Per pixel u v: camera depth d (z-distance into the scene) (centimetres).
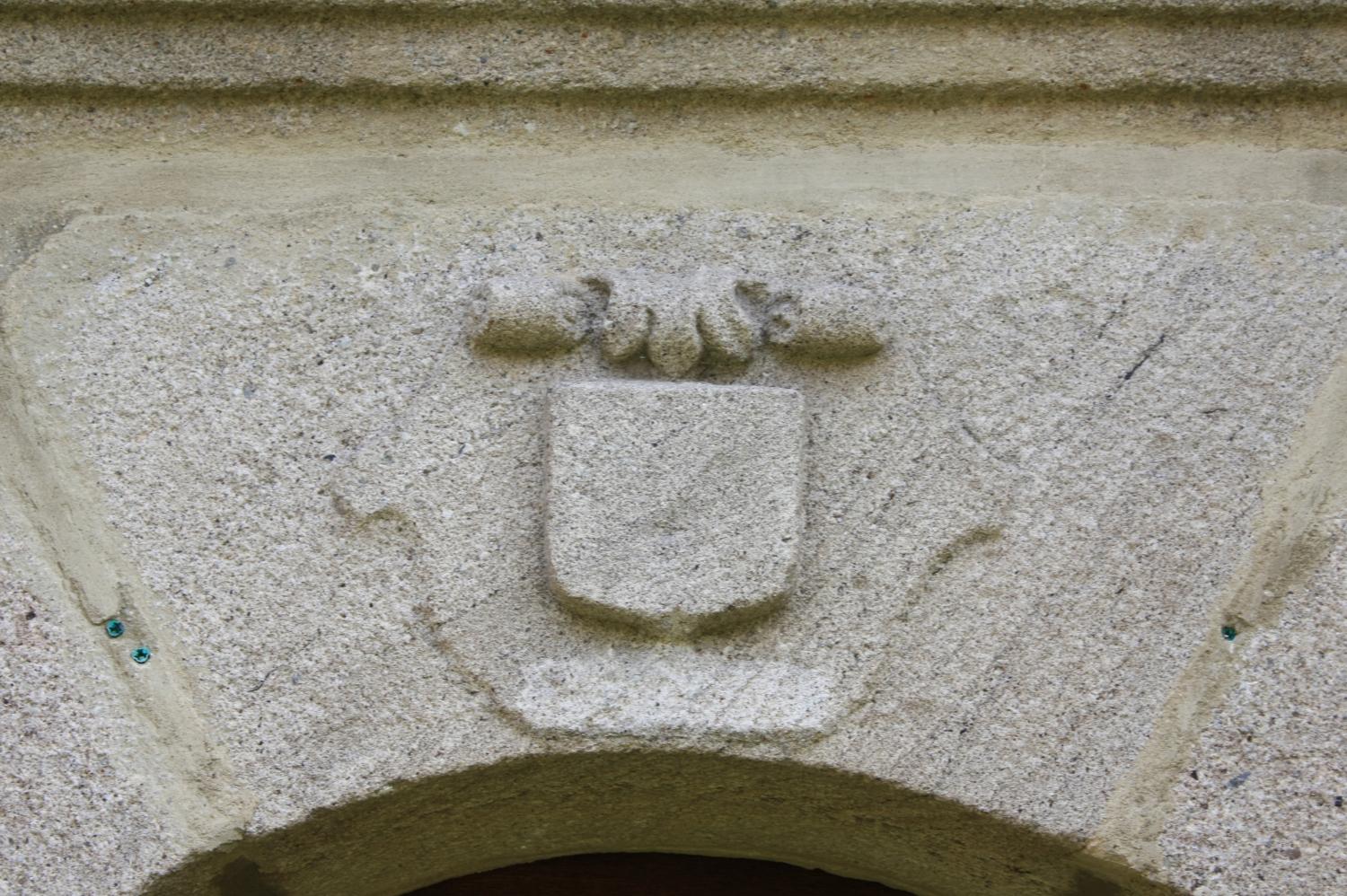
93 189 209
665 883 221
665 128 214
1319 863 184
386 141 213
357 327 202
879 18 211
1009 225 208
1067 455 198
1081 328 203
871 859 210
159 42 211
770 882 221
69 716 187
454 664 190
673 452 192
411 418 198
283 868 195
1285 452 198
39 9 209
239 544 193
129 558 193
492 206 209
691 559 189
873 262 206
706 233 208
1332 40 212
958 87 212
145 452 196
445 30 211
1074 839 186
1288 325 204
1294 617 193
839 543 194
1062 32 212
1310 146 213
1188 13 211
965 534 194
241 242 206
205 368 200
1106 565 194
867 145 213
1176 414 200
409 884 213
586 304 203
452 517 194
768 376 201
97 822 184
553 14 211
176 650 190
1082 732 189
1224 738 189
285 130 213
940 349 202
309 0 208
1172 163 212
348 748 187
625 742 186
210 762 187
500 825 203
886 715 189
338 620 191
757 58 212
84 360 200
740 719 186
